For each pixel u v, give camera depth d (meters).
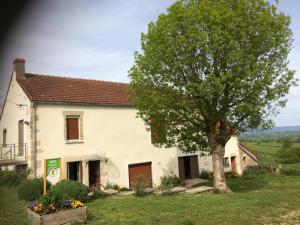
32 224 8.59
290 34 14.60
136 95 16.39
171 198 13.41
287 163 44.78
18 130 17.73
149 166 21.20
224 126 15.29
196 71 14.29
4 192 13.94
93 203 12.32
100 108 18.92
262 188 17.09
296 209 10.38
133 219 9.34
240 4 13.68
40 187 12.14
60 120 16.95
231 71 13.22
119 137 19.61
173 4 13.85
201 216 9.57
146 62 14.25
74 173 17.64
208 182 21.75
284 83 14.48
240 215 9.59
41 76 19.19
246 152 29.70
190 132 15.43
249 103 13.32
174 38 13.66
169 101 14.35
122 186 19.12
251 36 13.66
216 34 12.70
